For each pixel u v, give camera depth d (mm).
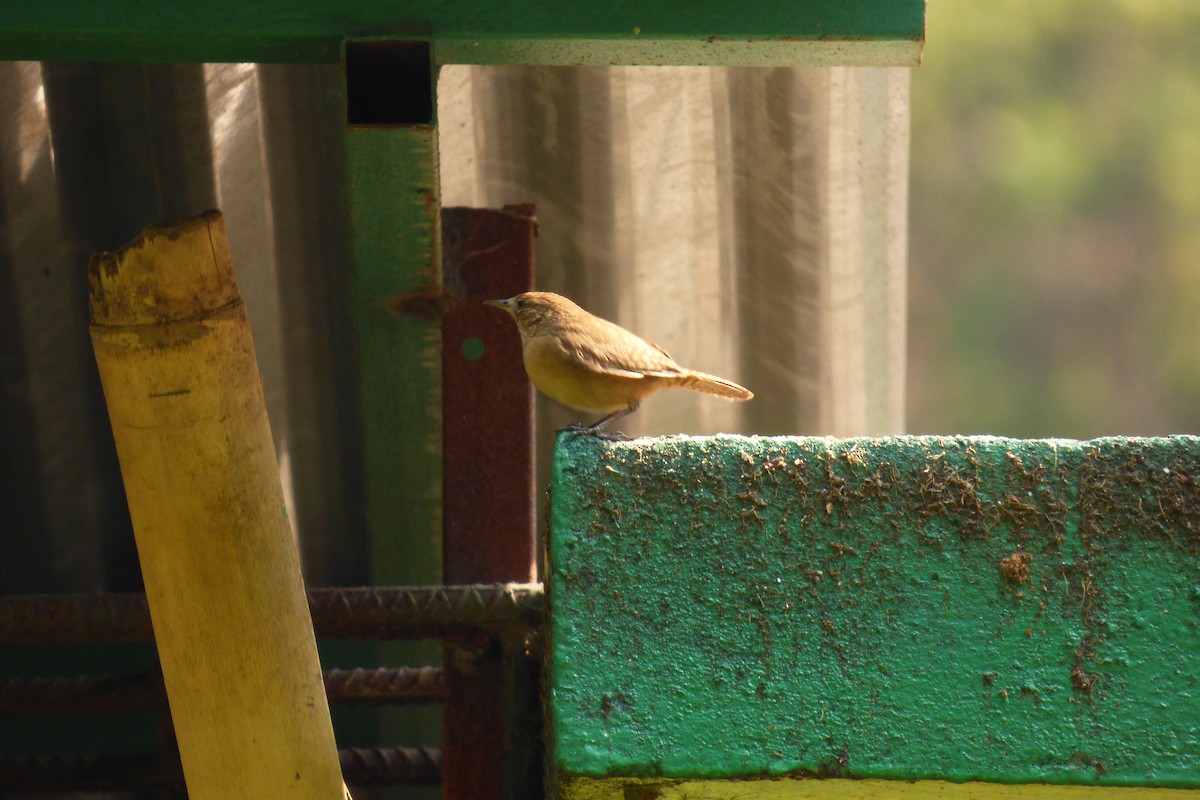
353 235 8867
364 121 8188
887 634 6547
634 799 6473
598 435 6980
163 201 10500
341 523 11891
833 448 6801
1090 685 6449
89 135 10461
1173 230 35000
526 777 8773
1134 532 6656
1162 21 34562
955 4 35812
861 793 6457
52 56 8438
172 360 6398
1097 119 35406
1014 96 34938
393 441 9977
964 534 6676
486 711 8859
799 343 11711
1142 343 35219
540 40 8281
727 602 6602
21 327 10703
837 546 6668
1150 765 6316
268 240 11000
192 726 6945
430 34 8172
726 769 6328
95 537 11469
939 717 6410
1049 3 34656
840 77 11180
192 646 6789
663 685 6465
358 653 11852
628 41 8289
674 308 11664
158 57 8484
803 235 11430
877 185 11695
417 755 10398
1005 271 35344
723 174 11367
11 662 11453
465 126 11023
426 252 8984
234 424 6598
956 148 35344
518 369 9766
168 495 6578
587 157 11148
